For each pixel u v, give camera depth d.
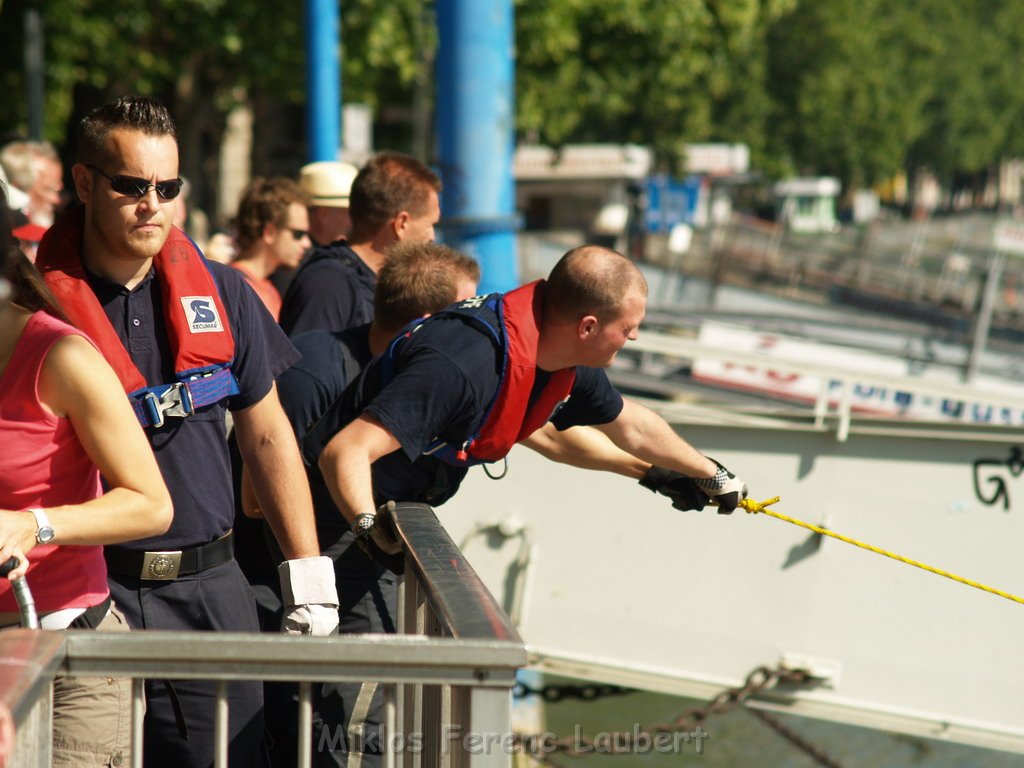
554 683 21.33
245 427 11.62
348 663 7.61
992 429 20.02
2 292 8.66
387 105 88.06
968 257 68.06
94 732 9.72
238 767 11.57
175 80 73.06
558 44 76.31
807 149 198.00
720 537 20.80
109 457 8.84
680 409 22.06
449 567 9.02
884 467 20.42
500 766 7.55
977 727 20.25
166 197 10.38
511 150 23.50
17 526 8.38
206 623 11.27
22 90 68.25
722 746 22.00
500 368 11.59
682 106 132.88
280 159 114.44
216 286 11.13
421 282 13.90
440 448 11.95
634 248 72.88
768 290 63.84
